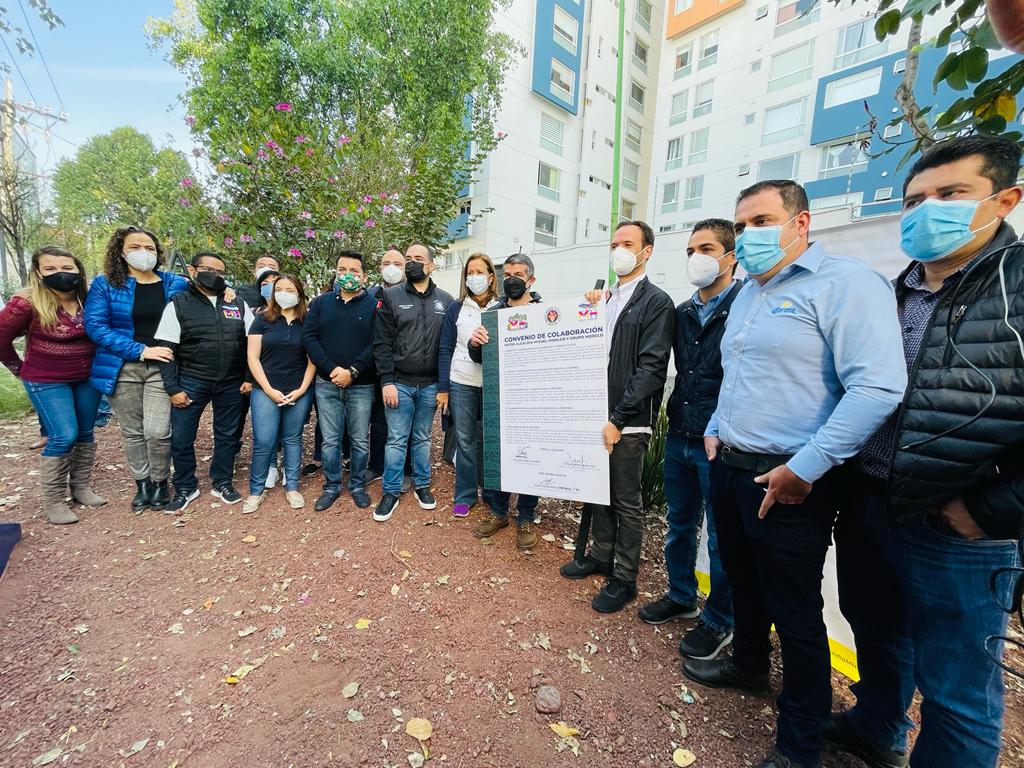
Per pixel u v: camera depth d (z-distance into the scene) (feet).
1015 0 2.79
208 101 33.83
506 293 10.19
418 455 12.00
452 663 7.07
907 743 6.09
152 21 44.32
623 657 7.37
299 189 17.62
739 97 55.83
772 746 5.91
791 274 5.33
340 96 33.83
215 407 12.05
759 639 6.52
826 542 5.16
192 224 19.71
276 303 11.43
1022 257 3.86
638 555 8.56
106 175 72.08
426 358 11.52
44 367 10.49
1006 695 7.02
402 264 13.03
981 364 3.84
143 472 11.68
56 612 7.89
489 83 39.06
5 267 45.62
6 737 5.63
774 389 5.21
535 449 9.11
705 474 7.49
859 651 5.88
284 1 32.27
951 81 6.55
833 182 48.06
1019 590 4.07
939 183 4.57
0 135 33.60
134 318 11.12
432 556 9.90
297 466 12.10
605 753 5.74
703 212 60.44
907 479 4.21
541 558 10.07
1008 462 3.73
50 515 10.72
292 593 8.63
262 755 5.51
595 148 64.13
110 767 5.31
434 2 32.32
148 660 6.96
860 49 46.03
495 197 55.47
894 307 4.68
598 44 61.67
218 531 10.71
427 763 5.50
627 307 8.27
